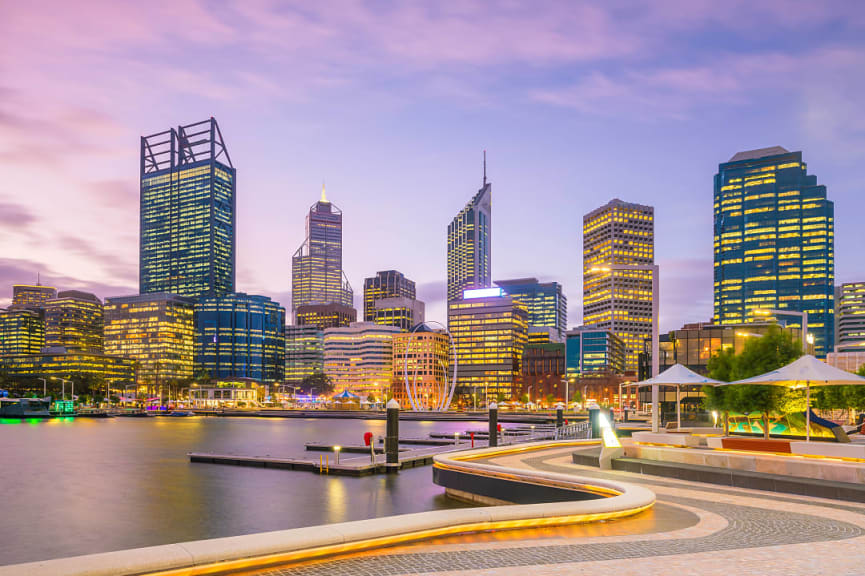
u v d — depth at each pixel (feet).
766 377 95.81
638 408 597.93
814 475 77.05
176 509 134.41
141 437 383.04
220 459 216.74
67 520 124.98
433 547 44.50
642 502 60.70
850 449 81.51
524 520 51.93
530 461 115.34
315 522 120.47
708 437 101.71
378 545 44.29
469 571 38.14
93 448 295.69
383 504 134.31
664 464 93.20
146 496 150.92
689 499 70.18
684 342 458.50
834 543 46.96
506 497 93.56
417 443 295.07
